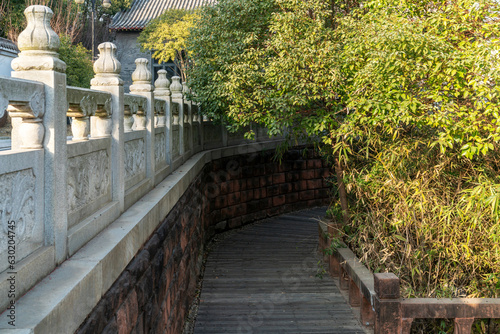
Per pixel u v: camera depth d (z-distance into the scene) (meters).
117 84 3.02
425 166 4.90
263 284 6.02
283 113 5.48
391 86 4.11
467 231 4.15
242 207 9.81
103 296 2.13
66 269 1.92
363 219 5.79
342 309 5.12
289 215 10.96
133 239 2.71
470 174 4.86
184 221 5.15
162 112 5.18
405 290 4.33
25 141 1.86
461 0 3.89
